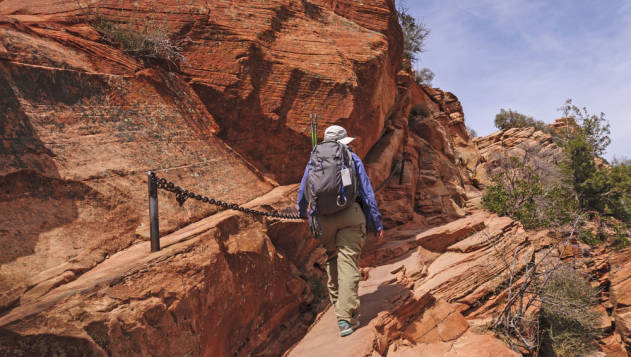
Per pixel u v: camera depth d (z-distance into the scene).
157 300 2.15
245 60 4.44
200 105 4.19
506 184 11.61
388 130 9.05
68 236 2.33
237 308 2.96
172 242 2.59
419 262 5.83
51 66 2.91
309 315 4.02
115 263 2.32
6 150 2.34
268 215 3.52
